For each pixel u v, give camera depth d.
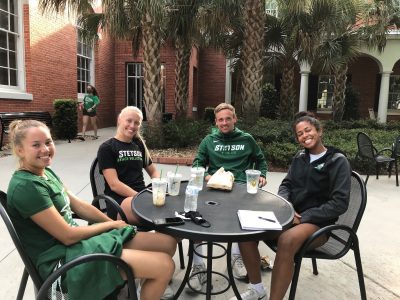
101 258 1.71
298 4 8.00
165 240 2.18
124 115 3.02
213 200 2.45
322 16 9.09
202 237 1.83
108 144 2.97
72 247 1.86
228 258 2.39
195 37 9.46
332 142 8.39
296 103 16.14
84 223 3.84
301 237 2.22
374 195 5.32
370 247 3.51
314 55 9.77
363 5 10.16
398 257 3.30
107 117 14.79
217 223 2.00
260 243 3.56
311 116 2.65
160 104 8.24
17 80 9.30
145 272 1.89
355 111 14.20
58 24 10.72
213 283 2.81
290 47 10.14
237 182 3.05
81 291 1.73
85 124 10.55
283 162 6.99
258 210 2.25
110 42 14.66
